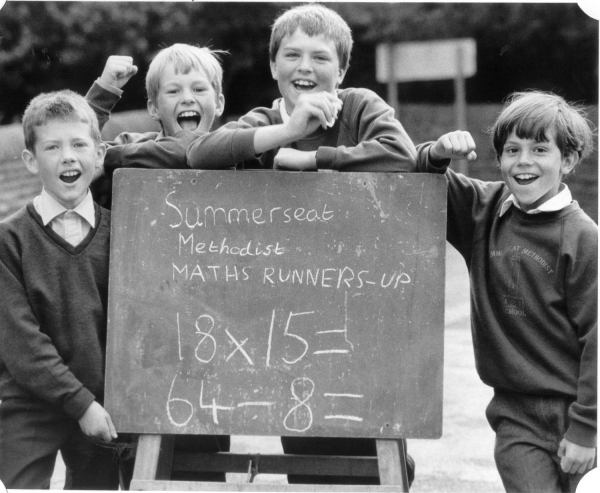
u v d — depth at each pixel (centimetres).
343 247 467
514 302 480
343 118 500
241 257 470
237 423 464
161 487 455
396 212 466
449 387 838
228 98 1472
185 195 471
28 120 489
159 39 1355
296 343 466
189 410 466
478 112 1648
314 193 468
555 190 484
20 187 1232
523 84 1534
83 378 484
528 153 474
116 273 470
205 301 469
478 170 1588
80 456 509
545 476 470
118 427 466
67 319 484
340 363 464
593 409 462
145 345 468
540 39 1505
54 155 481
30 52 1295
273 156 516
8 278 483
